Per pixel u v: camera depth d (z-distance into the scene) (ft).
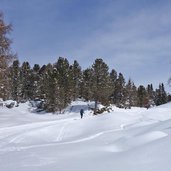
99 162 41.65
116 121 110.73
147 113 130.11
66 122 114.32
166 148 41.65
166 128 59.82
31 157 49.39
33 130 94.63
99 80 224.94
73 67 322.96
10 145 70.03
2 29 94.17
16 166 42.75
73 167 39.99
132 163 38.75
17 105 271.69
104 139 68.28
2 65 96.07
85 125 107.76
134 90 335.06
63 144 66.23
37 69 380.99
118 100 312.09
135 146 50.67
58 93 245.24
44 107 256.32
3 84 100.01
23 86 332.80
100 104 249.96
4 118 169.58
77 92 304.09
